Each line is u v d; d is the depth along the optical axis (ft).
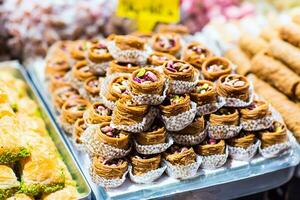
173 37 2.85
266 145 2.47
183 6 3.87
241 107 2.46
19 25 3.52
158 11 3.19
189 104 2.32
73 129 2.59
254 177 2.47
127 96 2.27
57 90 2.84
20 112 2.71
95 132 2.31
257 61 2.96
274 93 2.85
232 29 3.50
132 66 2.52
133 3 3.15
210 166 2.42
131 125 2.24
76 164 2.43
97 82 2.68
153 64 2.54
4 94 2.53
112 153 2.27
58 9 3.55
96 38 3.56
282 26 2.99
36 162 2.32
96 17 3.59
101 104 2.47
